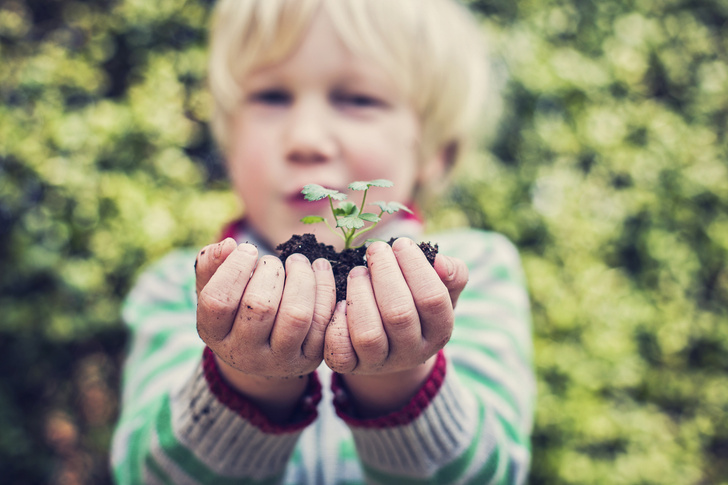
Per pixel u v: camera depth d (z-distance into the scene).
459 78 0.58
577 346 0.89
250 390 0.35
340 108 0.48
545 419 0.86
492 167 0.93
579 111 0.94
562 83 0.92
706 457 1.08
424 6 0.54
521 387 0.46
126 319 0.58
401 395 0.35
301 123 0.46
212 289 0.30
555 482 0.87
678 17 1.01
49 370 0.89
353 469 0.45
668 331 0.97
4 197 0.80
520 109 0.94
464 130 0.63
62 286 0.81
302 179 0.46
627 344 0.91
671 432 1.01
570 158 0.95
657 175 0.97
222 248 0.31
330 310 0.31
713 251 1.00
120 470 0.41
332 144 0.46
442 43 0.54
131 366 0.51
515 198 0.93
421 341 0.31
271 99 0.49
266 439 0.36
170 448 0.37
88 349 0.90
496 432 0.39
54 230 0.82
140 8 0.85
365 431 0.36
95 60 0.85
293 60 0.47
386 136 0.48
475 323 0.48
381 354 0.31
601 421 0.88
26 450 0.87
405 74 0.49
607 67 0.96
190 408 0.36
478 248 0.58
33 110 0.82
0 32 0.82
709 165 1.01
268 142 0.47
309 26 0.47
